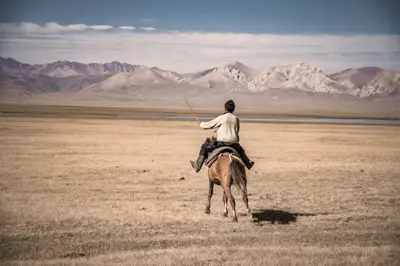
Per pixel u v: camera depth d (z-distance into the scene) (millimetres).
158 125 69688
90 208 13430
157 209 13422
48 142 36219
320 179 20062
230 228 11273
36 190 16312
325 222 12055
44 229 11070
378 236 10672
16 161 24266
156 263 8539
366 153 32719
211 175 12281
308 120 129750
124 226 11414
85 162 24562
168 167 23344
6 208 13258
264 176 20734
